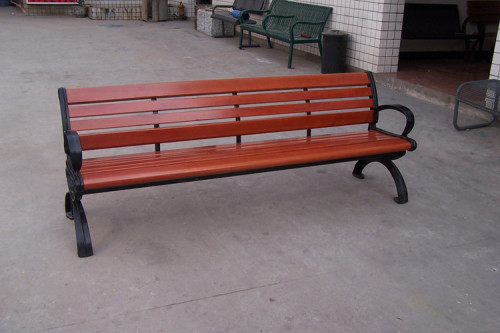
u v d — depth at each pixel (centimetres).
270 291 286
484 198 415
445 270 312
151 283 289
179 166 324
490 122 598
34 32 1194
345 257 322
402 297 285
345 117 418
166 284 289
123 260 311
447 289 294
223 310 269
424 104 689
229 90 382
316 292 287
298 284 293
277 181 434
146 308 269
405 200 399
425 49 977
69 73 795
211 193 407
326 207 389
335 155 361
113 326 254
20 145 495
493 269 315
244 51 1030
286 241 339
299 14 964
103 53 961
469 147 530
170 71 827
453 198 413
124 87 352
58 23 1371
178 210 377
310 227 358
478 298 287
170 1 1647
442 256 328
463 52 999
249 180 434
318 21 906
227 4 1288
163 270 302
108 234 339
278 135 559
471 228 365
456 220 376
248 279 296
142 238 336
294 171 457
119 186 306
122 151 500
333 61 832
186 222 360
